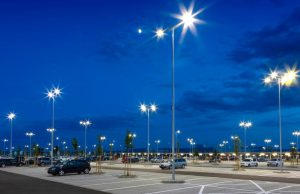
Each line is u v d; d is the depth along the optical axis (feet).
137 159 308.19
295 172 155.63
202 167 213.66
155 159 306.55
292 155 281.74
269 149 472.85
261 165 252.62
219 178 118.93
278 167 213.46
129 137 173.68
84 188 90.33
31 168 209.97
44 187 93.15
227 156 423.64
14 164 237.04
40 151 351.87
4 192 80.94
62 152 520.01
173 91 104.73
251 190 82.74
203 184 97.81
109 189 87.92
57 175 142.20
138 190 85.30
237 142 240.32
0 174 152.15
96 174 146.10
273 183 99.35
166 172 156.56
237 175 134.21
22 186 96.17
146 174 143.02
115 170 175.94
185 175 135.33
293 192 78.38
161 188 89.04
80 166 149.28
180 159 200.23
